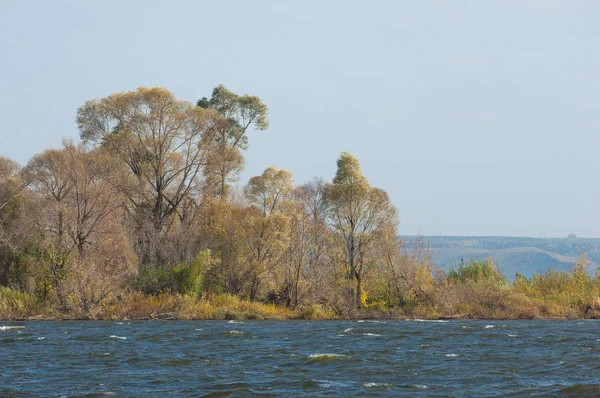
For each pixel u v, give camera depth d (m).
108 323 68.25
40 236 80.62
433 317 81.88
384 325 67.94
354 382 32.28
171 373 34.72
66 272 77.44
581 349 44.44
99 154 87.75
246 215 89.62
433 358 40.44
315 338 52.81
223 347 46.22
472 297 84.25
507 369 36.09
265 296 86.88
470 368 36.50
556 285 90.25
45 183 85.94
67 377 33.34
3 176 90.19
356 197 86.94
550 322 73.81
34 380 32.47
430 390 30.33
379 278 86.31
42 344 47.03
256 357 40.88
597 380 32.53
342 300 84.25
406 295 84.94
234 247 87.06
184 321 73.25
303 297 85.81
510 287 88.50
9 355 41.09
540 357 40.66
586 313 83.44
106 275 78.19
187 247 87.12
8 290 76.06
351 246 86.62
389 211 87.69
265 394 29.36
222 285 86.25
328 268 86.81
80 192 81.81
